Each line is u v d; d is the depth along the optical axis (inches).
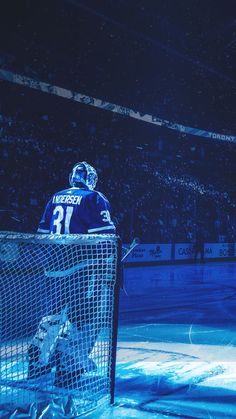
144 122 1165.1
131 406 121.5
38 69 943.0
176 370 157.9
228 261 1047.6
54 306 132.6
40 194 798.5
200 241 924.6
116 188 945.5
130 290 435.2
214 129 1344.7
